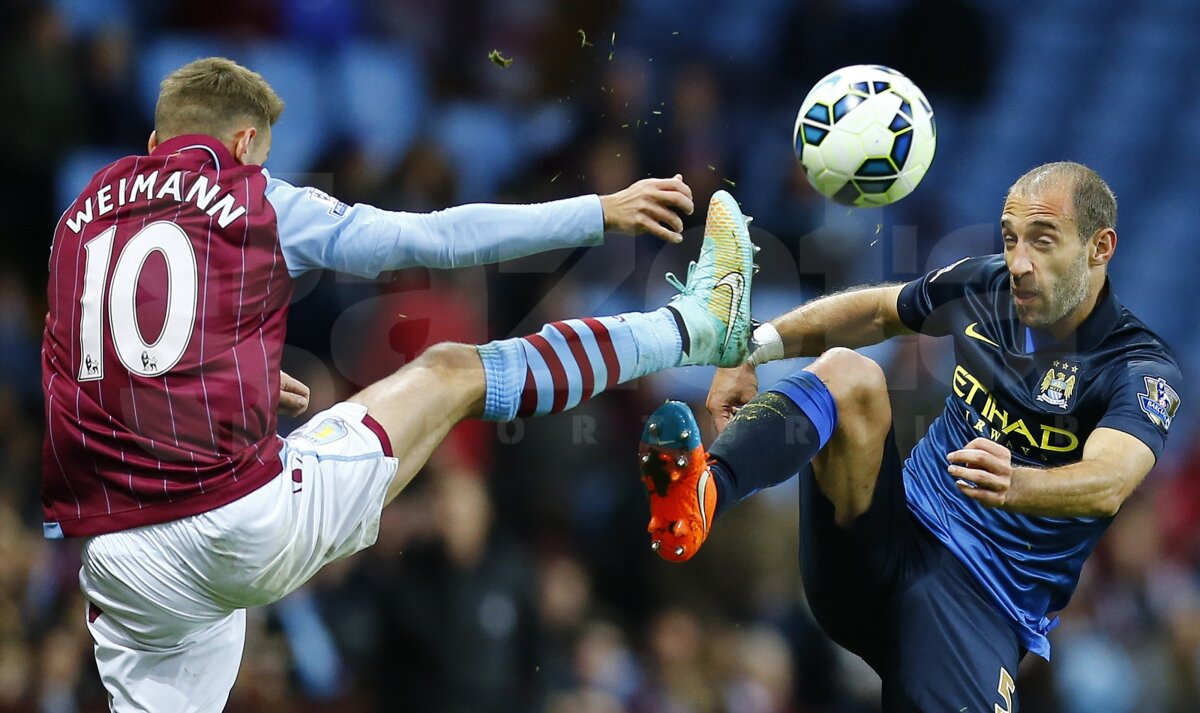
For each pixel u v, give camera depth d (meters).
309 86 35.34
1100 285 14.70
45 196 30.94
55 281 12.87
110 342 12.35
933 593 14.84
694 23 40.69
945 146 41.72
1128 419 13.80
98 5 35.00
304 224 12.74
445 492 25.12
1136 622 29.88
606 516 27.86
